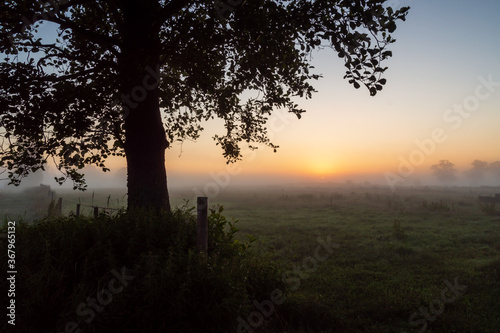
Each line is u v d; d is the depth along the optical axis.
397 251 10.52
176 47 6.61
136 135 6.57
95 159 7.13
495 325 4.84
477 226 15.88
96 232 4.47
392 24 4.75
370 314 5.45
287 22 5.44
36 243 4.27
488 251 10.44
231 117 9.71
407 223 17.31
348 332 4.73
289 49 6.02
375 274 7.82
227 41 6.18
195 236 5.08
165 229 4.89
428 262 9.05
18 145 6.34
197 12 6.54
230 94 8.23
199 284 3.87
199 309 3.76
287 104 7.54
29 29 6.35
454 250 10.68
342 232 14.44
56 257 4.13
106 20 7.77
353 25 5.04
